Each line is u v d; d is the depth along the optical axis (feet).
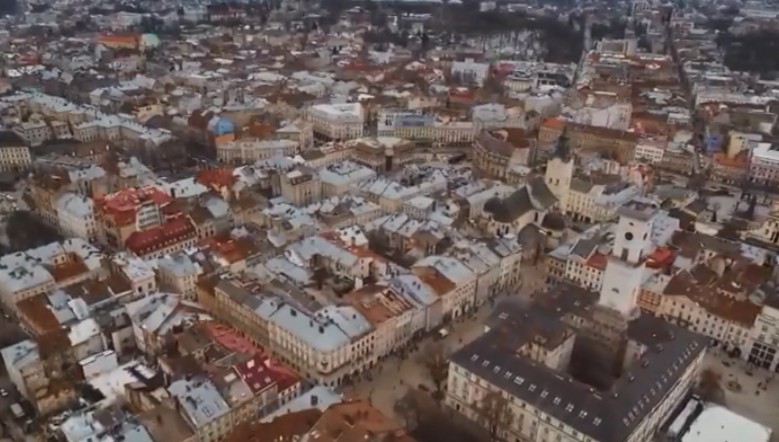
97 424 597.93
